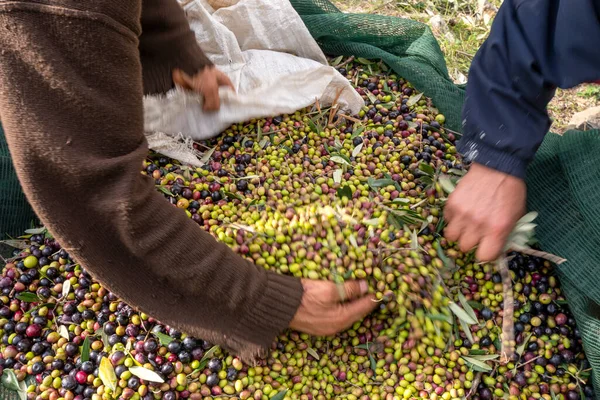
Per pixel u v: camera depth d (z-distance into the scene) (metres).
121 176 1.30
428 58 2.90
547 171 2.29
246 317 1.56
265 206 2.15
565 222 2.17
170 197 2.19
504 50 1.74
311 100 2.62
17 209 2.31
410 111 2.73
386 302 1.93
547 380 1.96
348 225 2.00
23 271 2.14
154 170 2.28
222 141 2.52
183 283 1.45
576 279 2.03
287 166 2.38
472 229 1.81
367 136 2.55
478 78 1.83
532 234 2.10
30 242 2.25
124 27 1.24
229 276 1.51
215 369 1.83
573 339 2.05
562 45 1.61
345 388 1.98
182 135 2.42
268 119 2.59
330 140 2.56
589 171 2.13
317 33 3.04
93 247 1.34
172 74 2.26
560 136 2.36
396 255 1.95
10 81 1.17
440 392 1.88
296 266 1.90
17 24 1.13
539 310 2.08
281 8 2.78
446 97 2.72
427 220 2.11
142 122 1.37
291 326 1.74
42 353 1.98
